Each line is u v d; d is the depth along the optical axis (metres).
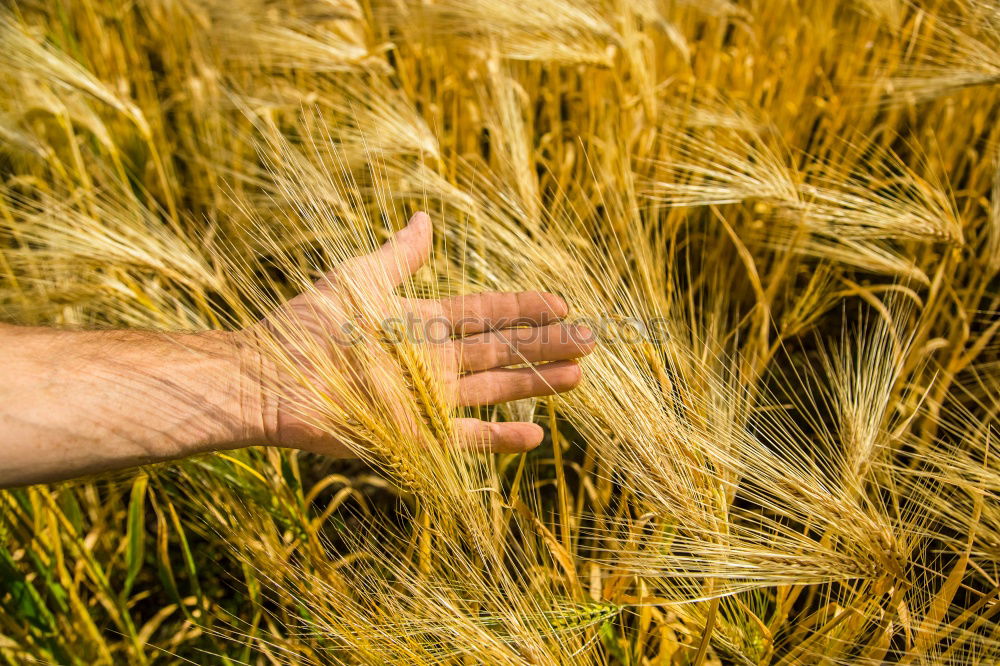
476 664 0.49
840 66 0.90
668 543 0.49
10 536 0.59
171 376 0.48
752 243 0.77
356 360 0.46
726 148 0.78
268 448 0.57
